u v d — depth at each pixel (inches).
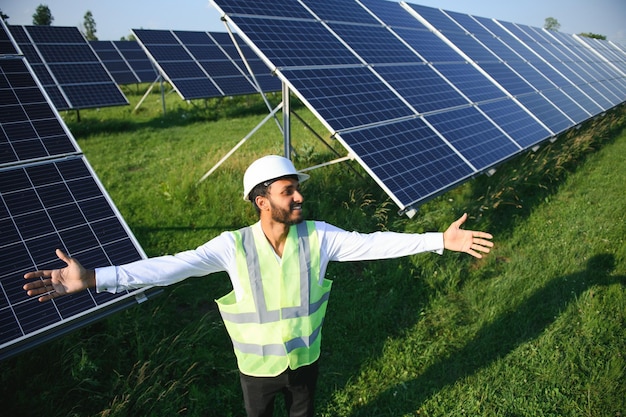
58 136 166.1
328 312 197.6
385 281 217.8
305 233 102.8
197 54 685.3
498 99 409.4
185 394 150.6
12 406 139.9
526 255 246.5
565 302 201.6
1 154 150.4
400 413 149.9
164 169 367.9
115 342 163.9
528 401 154.0
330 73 279.0
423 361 171.8
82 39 601.3
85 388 148.9
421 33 461.7
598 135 472.1
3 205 137.4
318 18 339.3
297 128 568.4
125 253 143.4
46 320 119.1
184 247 244.8
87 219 146.5
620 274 226.5
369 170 223.6
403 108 295.9
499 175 343.0
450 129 307.0
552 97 506.6
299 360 105.9
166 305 193.6
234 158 368.5
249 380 107.3
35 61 538.0
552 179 350.9
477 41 546.9
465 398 154.8
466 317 198.1
